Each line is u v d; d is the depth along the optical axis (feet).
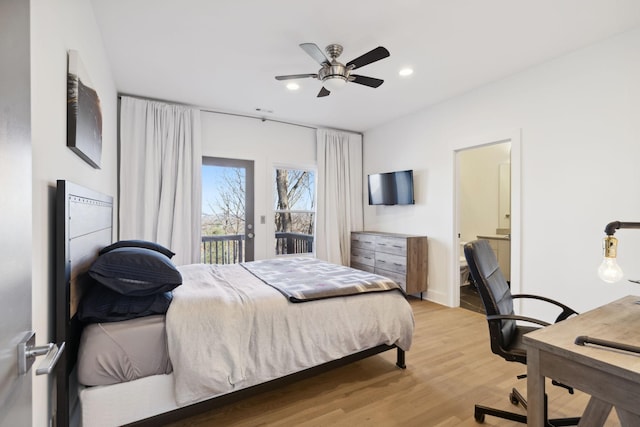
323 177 16.35
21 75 2.25
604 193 8.29
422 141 13.92
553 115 9.32
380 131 16.47
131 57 9.17
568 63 8.98
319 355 6.26
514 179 10.25
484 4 6.83
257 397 6.36
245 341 5.50
